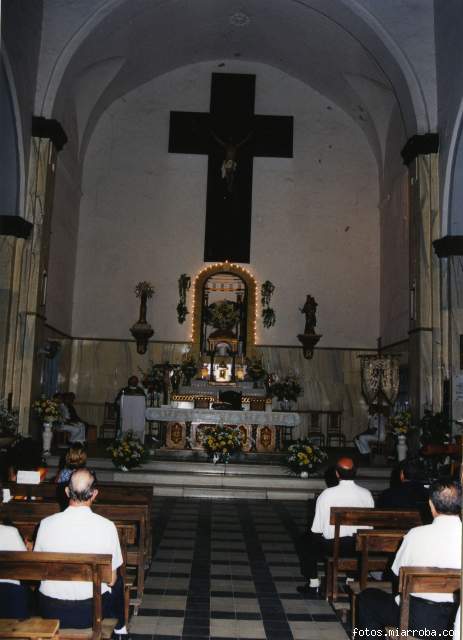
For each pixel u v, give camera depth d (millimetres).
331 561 5918
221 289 19531
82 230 19438
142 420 14398
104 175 19719
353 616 5086
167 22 17359
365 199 19875
